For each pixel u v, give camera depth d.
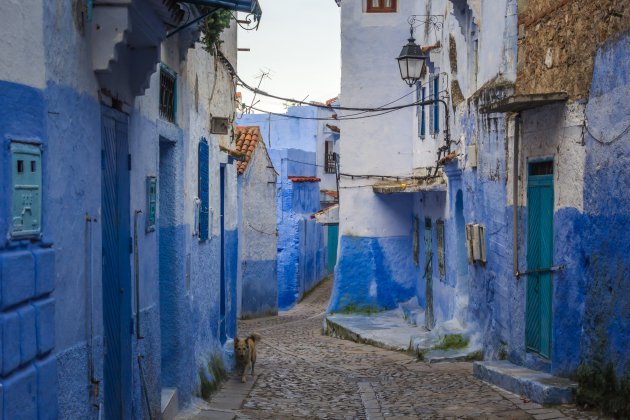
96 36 5.88
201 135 11.70
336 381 13.36
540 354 11.00
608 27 8.74
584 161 9.41
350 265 23.45
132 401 7.28
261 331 23.92
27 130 4.65
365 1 23.16
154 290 8.28
